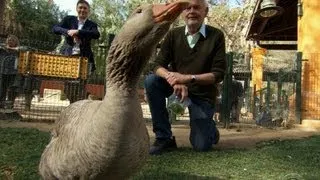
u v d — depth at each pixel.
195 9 2.62
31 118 3.76
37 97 4.78
